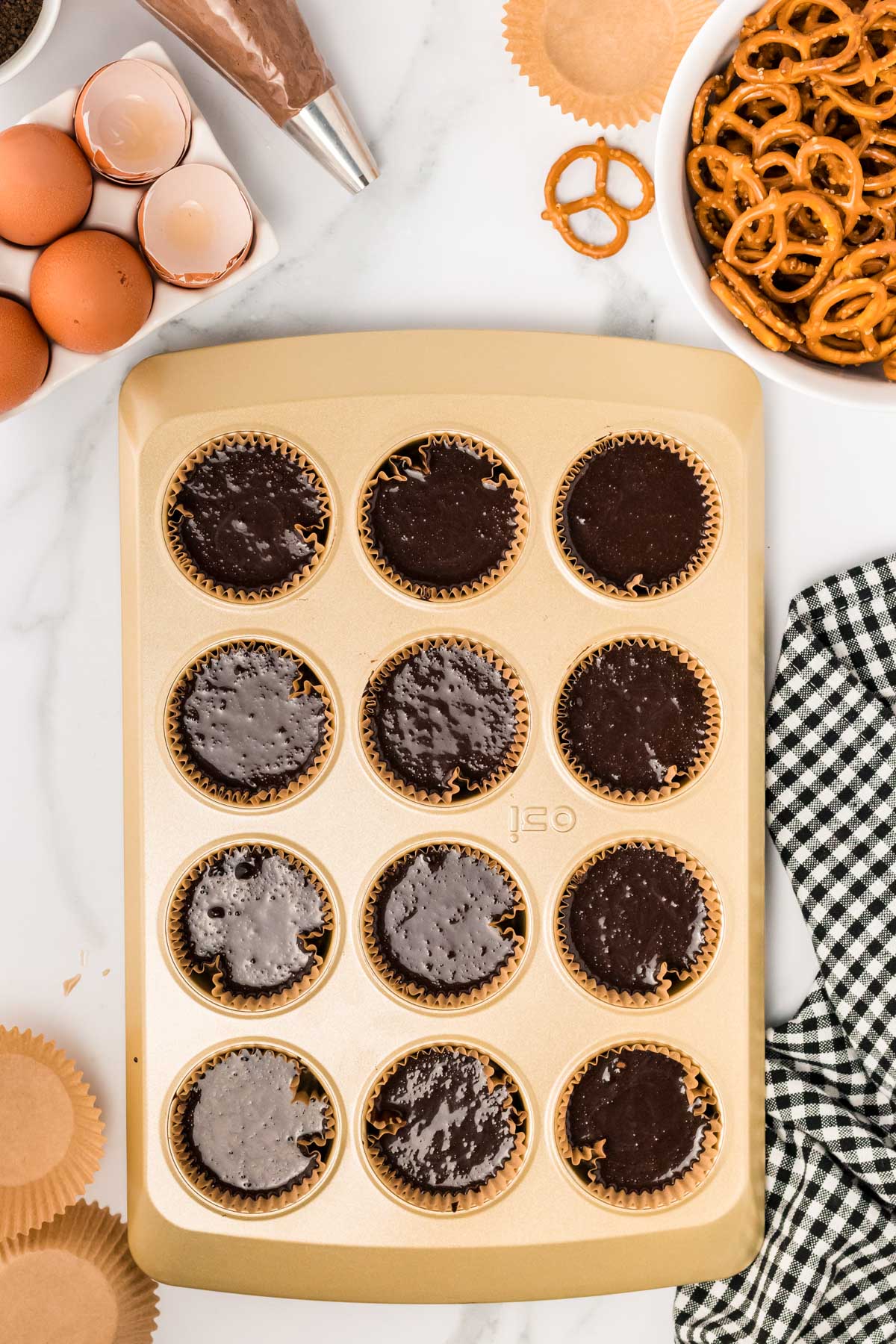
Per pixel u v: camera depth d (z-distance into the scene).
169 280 0.88
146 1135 0.93
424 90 0.93
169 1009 0.93
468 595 0.92
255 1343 0.97
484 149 0.93
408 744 0.93
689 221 0.82
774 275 0.82
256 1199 0.93
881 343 0.81
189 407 0.91
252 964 0.93
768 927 0.96
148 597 0.92
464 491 0.93
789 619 0.95
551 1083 0.93
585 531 0.93
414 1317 0.97
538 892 0.93
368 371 0.91
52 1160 0.94
